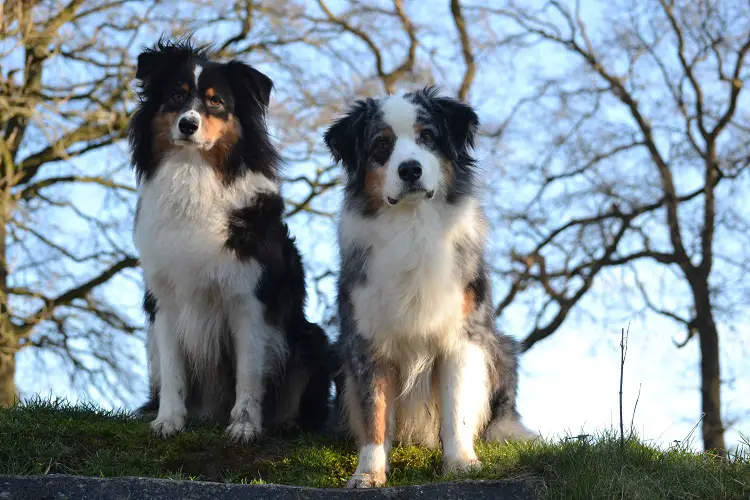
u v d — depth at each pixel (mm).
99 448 5441
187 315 5902
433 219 5324
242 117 6066
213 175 5879
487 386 5676
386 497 4625
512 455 5234
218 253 5793
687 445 5605
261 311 5926
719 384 14312
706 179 14875
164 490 4586
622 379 5340
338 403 6023
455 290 5328
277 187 6250
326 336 6684
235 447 5590
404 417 5734
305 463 5469
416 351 5430
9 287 12859
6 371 12305
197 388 6242
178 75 5941
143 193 6027
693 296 14734
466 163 5613
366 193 5418
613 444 5281
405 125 5316
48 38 12211
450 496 4664
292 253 6371
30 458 5176
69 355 13109
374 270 5320
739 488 4887
